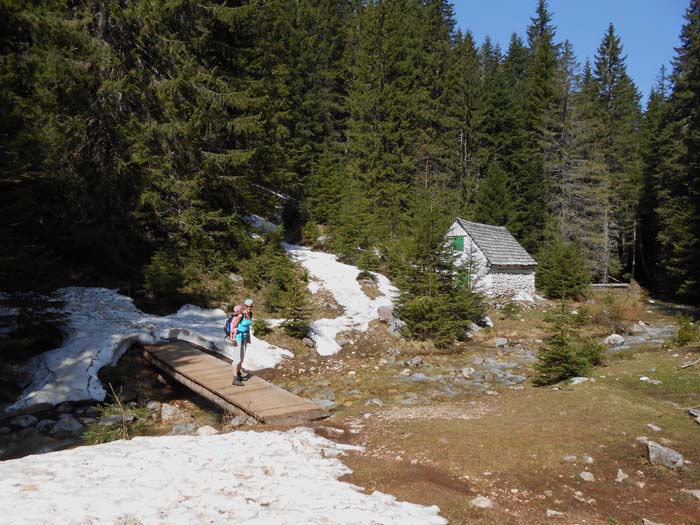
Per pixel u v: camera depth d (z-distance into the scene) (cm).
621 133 5709
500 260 3331
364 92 4362
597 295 3816
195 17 2162
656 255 4812
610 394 962
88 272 1897
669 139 4372
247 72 2638
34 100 1853
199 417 1111
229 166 2320
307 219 3553
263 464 640
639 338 2155
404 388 1410
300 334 1847
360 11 5209
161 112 2144
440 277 2184
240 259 2347
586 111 5175
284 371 1569
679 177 3569
